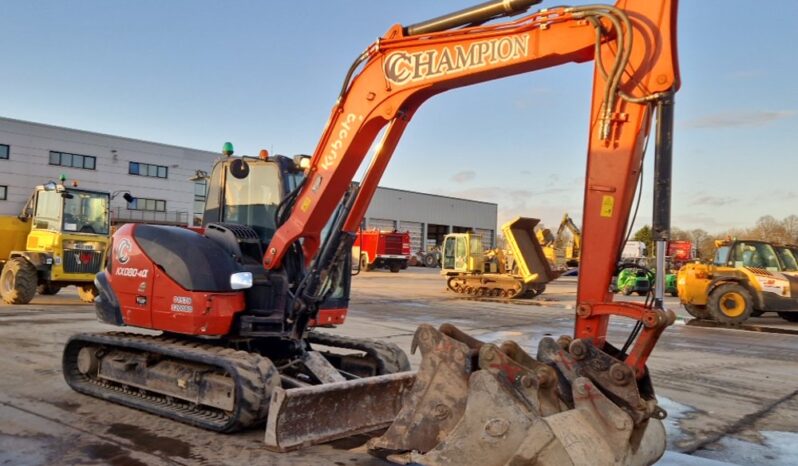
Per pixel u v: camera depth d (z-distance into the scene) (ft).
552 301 70.33
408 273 135.54
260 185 20.97
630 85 12.97
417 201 214.48
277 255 19.34
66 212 47.67
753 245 53.57
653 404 12.21
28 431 18.03
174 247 19.71
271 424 16.24
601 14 13.12
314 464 15.93
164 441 17.42
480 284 76.28
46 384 23.35
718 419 21.81
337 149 18.20
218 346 19.51
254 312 19.47
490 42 15.08
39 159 139.13
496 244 247.29
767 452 18.39
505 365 12.69
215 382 18.40
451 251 80.94
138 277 20.42
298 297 19.15
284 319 19.30
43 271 48.44
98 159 147.33
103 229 49.90
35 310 44.37
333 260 19.03
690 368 31.17
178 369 19.70
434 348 13.87
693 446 18.79
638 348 12.47
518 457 11.53
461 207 231.30
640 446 13.44
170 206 158.81
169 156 158.40
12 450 16.43
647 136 13.23
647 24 12.88
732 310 51.44
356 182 18.66
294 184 20.75
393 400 18.75
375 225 200.64
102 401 21.20
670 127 12.48
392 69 16.96
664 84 12.63
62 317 40.88
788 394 25.80
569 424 11.71
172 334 21.30
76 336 22.47
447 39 15.84
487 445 12.10
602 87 13.20
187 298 19.02
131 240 20.93
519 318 51.49
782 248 54.34
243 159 20.99
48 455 16.16
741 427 20.89
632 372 12.09
